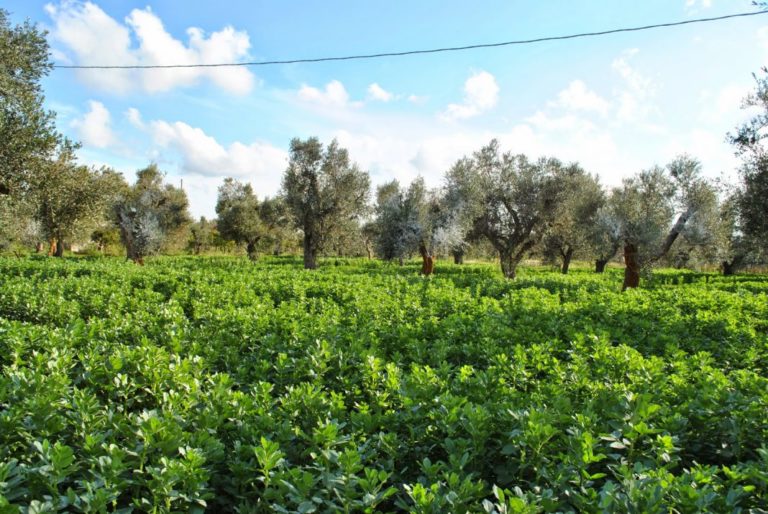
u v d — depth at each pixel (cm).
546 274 3075
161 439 320
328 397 495
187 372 480
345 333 712
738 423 378
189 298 1211
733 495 275
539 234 3067
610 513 254
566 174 2930
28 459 331
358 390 484
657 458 334
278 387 519
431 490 279
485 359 655
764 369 731
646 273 2362
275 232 4966
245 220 4622
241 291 1264
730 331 852
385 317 939
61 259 2892
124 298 1031
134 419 354
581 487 293
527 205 2941
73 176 2125
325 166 3269
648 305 1180
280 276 1877
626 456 351
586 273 3616
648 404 379
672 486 275
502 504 259
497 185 3039
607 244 2438
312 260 3334
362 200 3356
